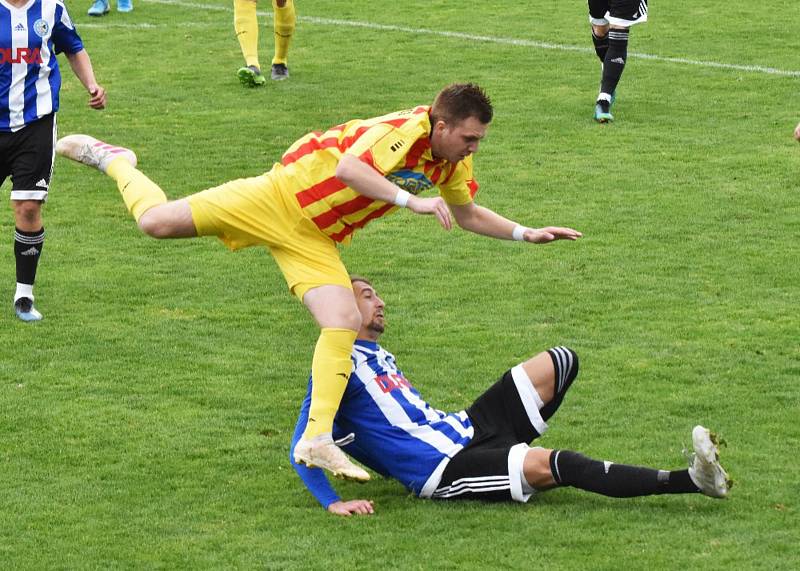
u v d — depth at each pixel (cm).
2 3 2167
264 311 2298
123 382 1977
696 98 3694
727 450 1695
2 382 1975
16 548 1462
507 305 2295
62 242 2683
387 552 1438
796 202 2834
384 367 1602
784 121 3447
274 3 3856
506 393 1581
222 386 1962
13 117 2186
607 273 2447
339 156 1591
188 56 4262
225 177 3072
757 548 1427
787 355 2039
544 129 3425
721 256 2527
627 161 3148
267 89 3847
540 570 1387
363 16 4884
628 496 1509
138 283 2442
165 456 1719
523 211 2812
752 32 4509
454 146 1572
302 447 1516
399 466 1569
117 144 3316
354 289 1623
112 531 1506
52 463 1697
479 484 1535
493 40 4444
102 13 4900
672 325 2178
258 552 1446
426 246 2639
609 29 3462
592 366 2009
